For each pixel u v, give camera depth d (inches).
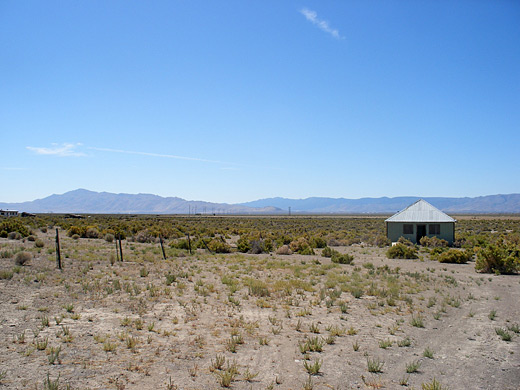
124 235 1888.5
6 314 491.5
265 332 477.1
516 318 562.9
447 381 343.3
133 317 515.2
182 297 646.5
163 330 467.2
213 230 2652.6
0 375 316.8
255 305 613.0
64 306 540.7
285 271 986.1
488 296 717.9
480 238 1729.8
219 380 331.3
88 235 1820.9
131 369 346.6
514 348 434.9
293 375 348.5
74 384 311.3
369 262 1219.9
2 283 652.7
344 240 1975.9
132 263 1002.1
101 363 357.4
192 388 314.3
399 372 361.7
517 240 1695.4
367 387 327.6
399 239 1771.7
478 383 340.2
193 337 446.6
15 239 1453.0
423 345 442.9
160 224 3053.6
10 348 379.9
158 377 333.7
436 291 756.0
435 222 1793.8
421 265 1157.1
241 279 848.3
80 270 824.3
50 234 1851.6
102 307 556.7
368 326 516.4
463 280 895.1
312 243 1742.1
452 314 585.9
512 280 896.3
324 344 438.3
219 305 604.1
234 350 406.0
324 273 954.1
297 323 519.2
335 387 325.7
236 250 1604.3
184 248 1556.3
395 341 454.3
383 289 746.8
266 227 3604.8
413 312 590.9
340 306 616.1
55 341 407.5
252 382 331.3
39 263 882.1
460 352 420.5
